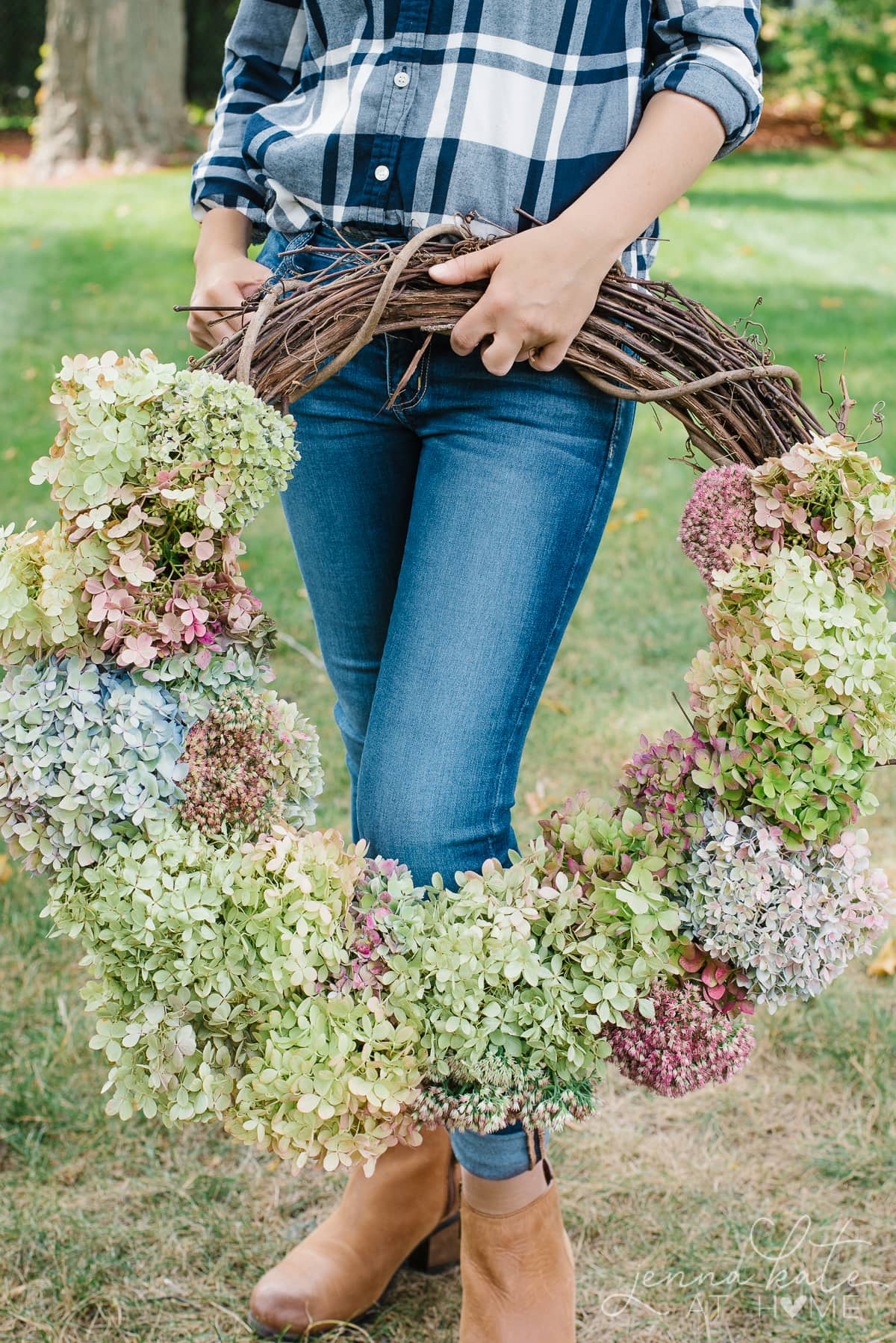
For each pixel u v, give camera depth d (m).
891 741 1.19
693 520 1.27
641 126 1.24
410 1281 1.67
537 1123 1.17
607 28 1.25
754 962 1.17
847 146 11.88
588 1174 1.81
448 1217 1.65
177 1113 1.13
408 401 1.34
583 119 1.26
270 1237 1.71
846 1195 1.75
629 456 4.47
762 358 1.30
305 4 1.40
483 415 1.29
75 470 1.13
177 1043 1.13
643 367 1.25
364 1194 1.60
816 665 1.15
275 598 3.47
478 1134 1.33
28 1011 2.09
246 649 1.20
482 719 1.25
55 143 10.21
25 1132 1.87
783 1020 2.07
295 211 1.39
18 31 13.01
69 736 1.13
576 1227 1.71
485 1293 1.37
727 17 1.24
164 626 1.14
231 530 1.19
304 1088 1.10
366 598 1.52
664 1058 1.19
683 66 1.23
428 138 1.27
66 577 1.14
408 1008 1.15
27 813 1.15
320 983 1.16
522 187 1.27
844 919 1.18
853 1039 2.01
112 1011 1.17
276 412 1.18
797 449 1.22
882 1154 1.81
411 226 1.31
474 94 1.26
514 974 1.14
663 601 3.48
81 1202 1.75
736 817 1.19
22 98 13.27
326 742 2.84
